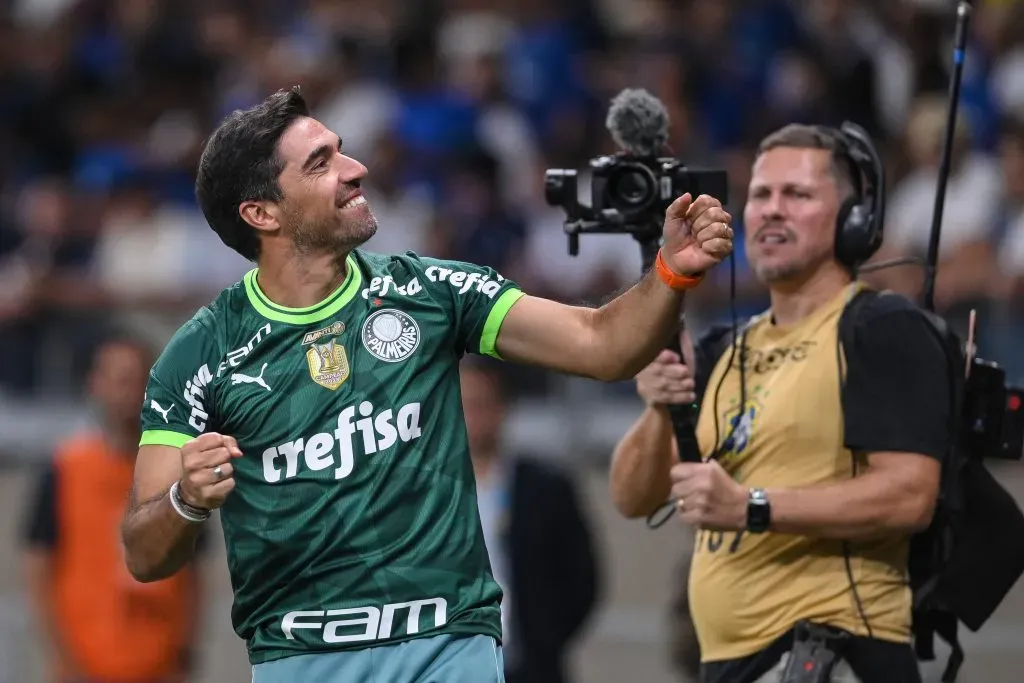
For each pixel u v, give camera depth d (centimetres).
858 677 946
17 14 2512
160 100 2317
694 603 996
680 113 2091
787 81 2175
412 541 791
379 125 2117
